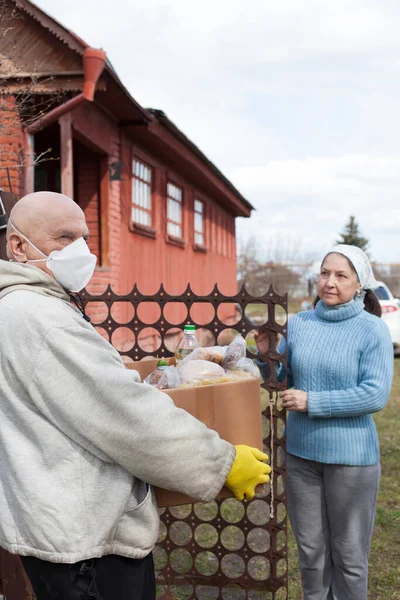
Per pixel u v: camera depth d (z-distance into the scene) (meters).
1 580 2.56
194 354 2.31
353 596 2.66
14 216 1.83
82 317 1.94
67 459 1.68
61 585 1.71
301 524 2.75
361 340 2.66
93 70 5.99
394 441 6.41
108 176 8.24
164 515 2.73
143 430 1.67
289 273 29.48
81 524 1.66
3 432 1.70
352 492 2.63
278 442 2.58
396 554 3.86
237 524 2.64
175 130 9.26
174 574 2.73
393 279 27.47
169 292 11.74
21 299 1.70
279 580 2.60
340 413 2.58
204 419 2.01
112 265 8.37
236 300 2.60
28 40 6.29
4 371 1.68
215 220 17.33
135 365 2.45
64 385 1.64
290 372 2.89
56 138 8.46
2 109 5.46
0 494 1.72
